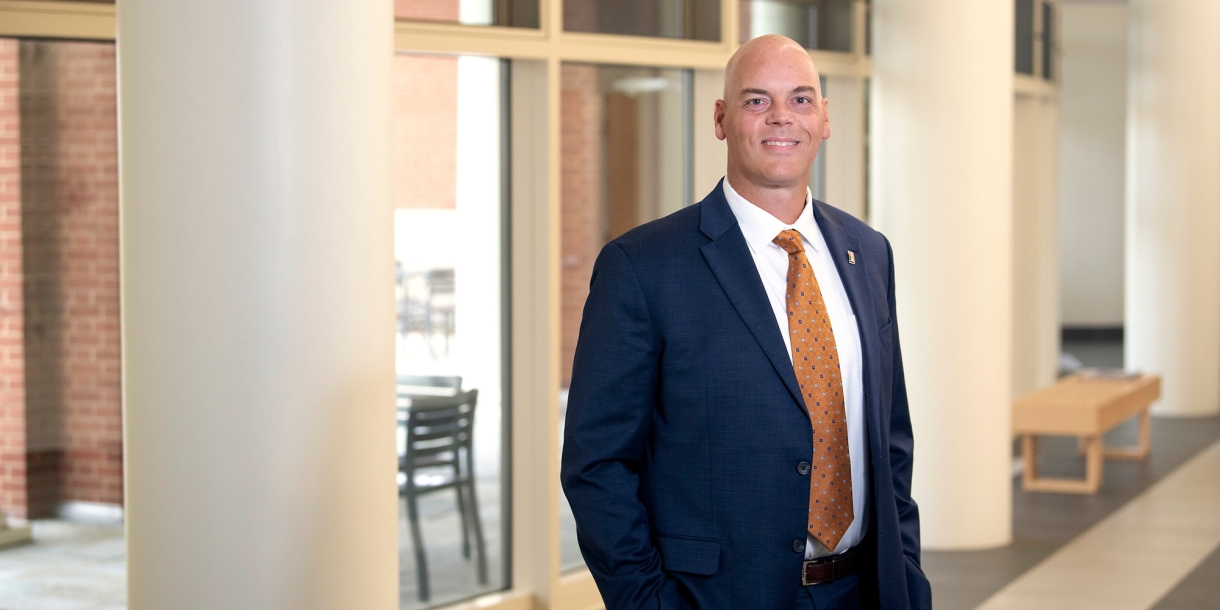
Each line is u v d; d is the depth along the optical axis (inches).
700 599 80.0
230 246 101.5
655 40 187.0
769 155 81.0
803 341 81.5
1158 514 247.6
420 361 174.9
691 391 80.5
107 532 158.9
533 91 176.4
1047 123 362.6
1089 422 260.4
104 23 150.6
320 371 105.5
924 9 207.0
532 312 178.9
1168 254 383.6
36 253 155.5
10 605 156.9
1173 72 379.9
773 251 83.5
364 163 107.9
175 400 102.7
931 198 209.5
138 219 102.7
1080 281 600.1
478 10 169.2
